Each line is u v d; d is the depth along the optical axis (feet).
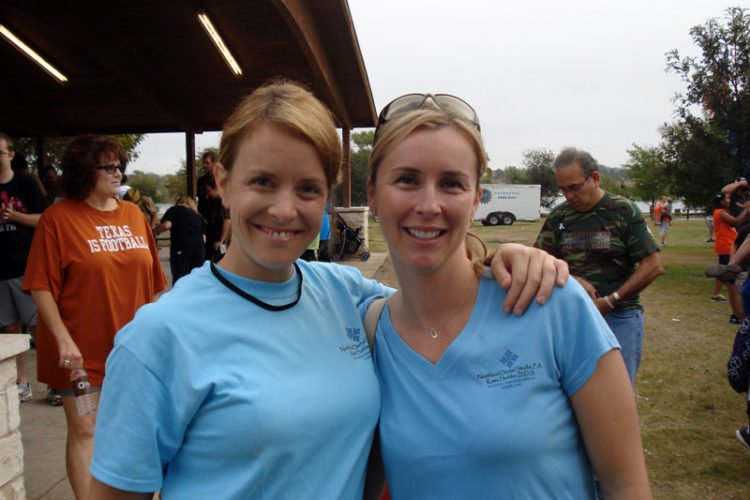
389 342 4.14
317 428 3.44
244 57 25.35
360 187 150.71
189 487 3.34
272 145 3.46
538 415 3.47
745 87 39.29
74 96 28.99
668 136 44.96
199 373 3.31
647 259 9.73
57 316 7.54
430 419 3.63
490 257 4.19
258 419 3.26
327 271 4.52
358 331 4.27
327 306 4.17
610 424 3.50
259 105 3.55
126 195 22.12
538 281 3.75
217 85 29.25
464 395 3.58
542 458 3.42
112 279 7.96
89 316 7.77
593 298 9.89
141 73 26.25
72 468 7.58
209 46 24.52
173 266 18.76
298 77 27.32
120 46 23.66
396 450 3.72
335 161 3.76
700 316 24.80
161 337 3.29
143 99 27.81
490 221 112.98
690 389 15.16
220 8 20.51
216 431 3.27
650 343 20.16
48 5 19.66
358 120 39.81
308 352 3.72
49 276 7.54
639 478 3.48
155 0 20.07
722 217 26.94
